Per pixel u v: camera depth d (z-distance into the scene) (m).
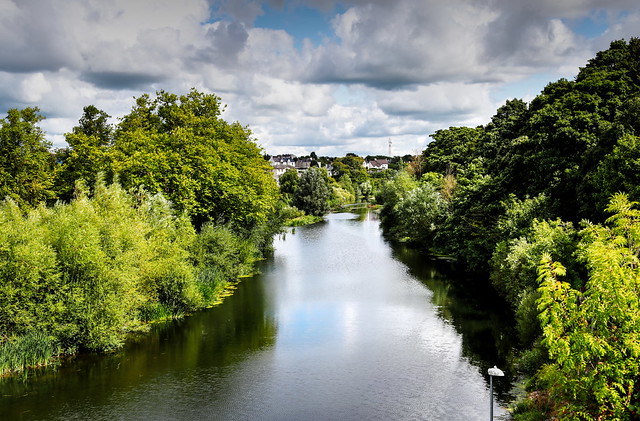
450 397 18.06
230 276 39.41
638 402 9.74
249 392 18.81
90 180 38.91
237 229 48.38
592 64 42.25
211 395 18.56
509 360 21.61
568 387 10.20
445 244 49.72
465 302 32.25
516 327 24.22
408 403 17.67
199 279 34.25
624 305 9.39
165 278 29.23
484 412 16.78
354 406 17.53
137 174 36.00
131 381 19.84
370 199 161.50
